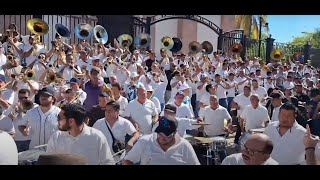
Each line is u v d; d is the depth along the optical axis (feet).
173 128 13.51
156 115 25.96
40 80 32.09
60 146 14.57
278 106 28.07
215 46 90.22
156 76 40.65
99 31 50.31
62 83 30.91
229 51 72.38
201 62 59.21
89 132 14.62
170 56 60.80
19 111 20.84
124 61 47.78
